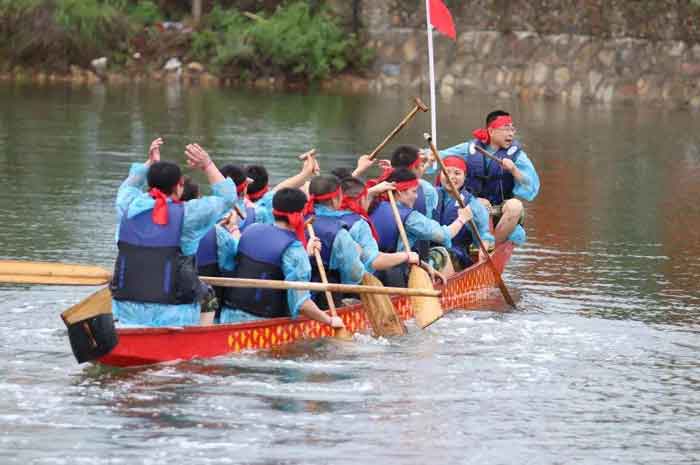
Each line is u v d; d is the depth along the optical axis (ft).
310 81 309.01
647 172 184.03
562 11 296.71
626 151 207.00
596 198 159.74
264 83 307.17
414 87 305.73
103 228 125.59
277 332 83.97
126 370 76.28
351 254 88.33
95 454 61.57
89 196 144.97
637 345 88.17
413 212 97.35
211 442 63.87
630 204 155.43
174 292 78.18
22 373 75.00
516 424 69.21
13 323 87.66
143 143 193.36
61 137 196.85
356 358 81.97
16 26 301.43
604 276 112.88
